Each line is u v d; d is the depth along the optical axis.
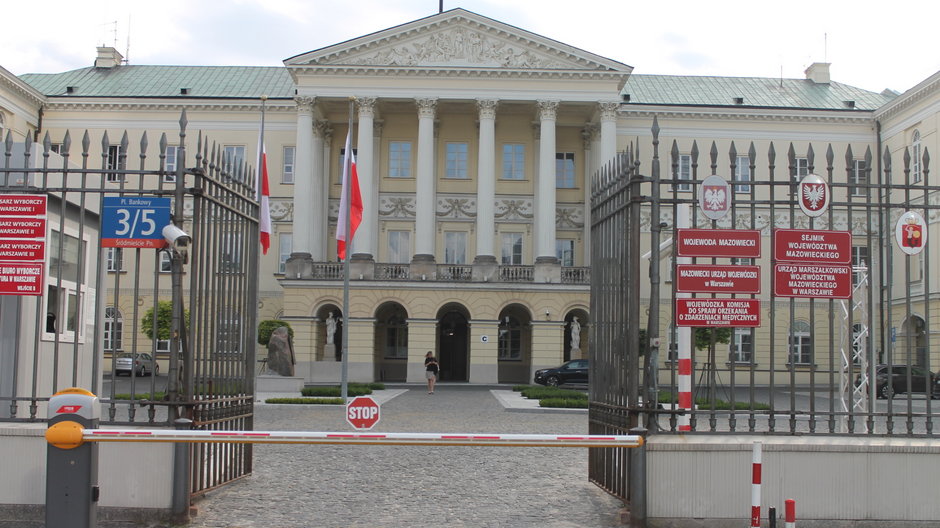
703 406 24.70
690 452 9.89
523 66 54.69
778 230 10.20
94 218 15.50
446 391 44.72
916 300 46.19
